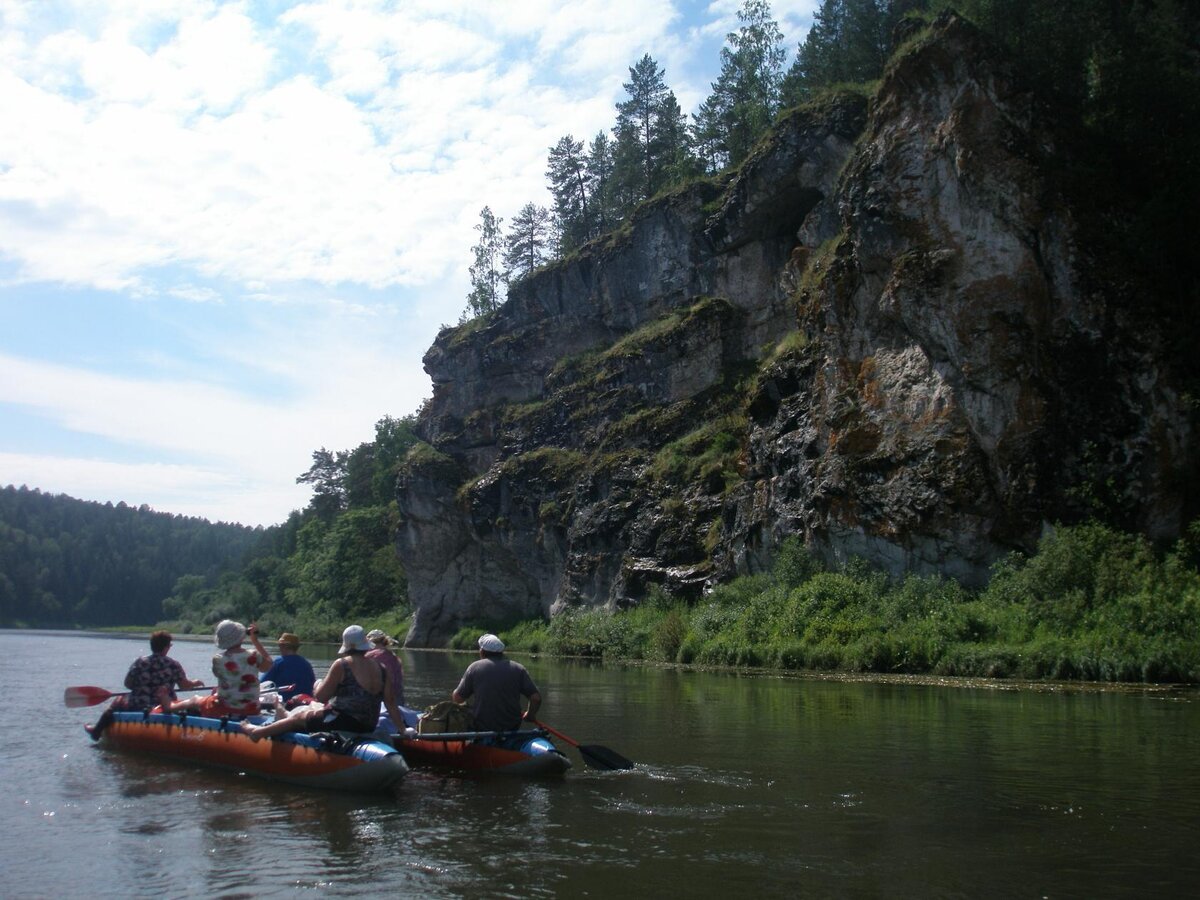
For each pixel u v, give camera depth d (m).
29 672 26.66
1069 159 26.03
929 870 6.71
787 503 31.12
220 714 11.12
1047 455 24.41
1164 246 25.09
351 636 10.22
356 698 10.01
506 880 6.55
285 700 11.74
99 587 133.00
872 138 28.64
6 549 125.25
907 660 23.34
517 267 70.31
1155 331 24.02
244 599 90.38
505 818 8.34
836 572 28.34
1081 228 25.09
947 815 8.30
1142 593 20.86
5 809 8.80
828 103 36.91
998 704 16.52
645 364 44.53
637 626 35.88
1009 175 25.69
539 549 48.25
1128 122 27.33
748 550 32.72
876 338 28.58
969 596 24.91
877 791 9.34
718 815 8.38
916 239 26.86
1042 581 22.48
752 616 29.03
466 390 57.22
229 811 8.68
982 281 25.61
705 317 42.00
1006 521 24.72
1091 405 24.27
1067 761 10.83
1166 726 13.52
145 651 42.84
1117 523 23.45
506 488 49.97
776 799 9.02
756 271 41.41
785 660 26.34
